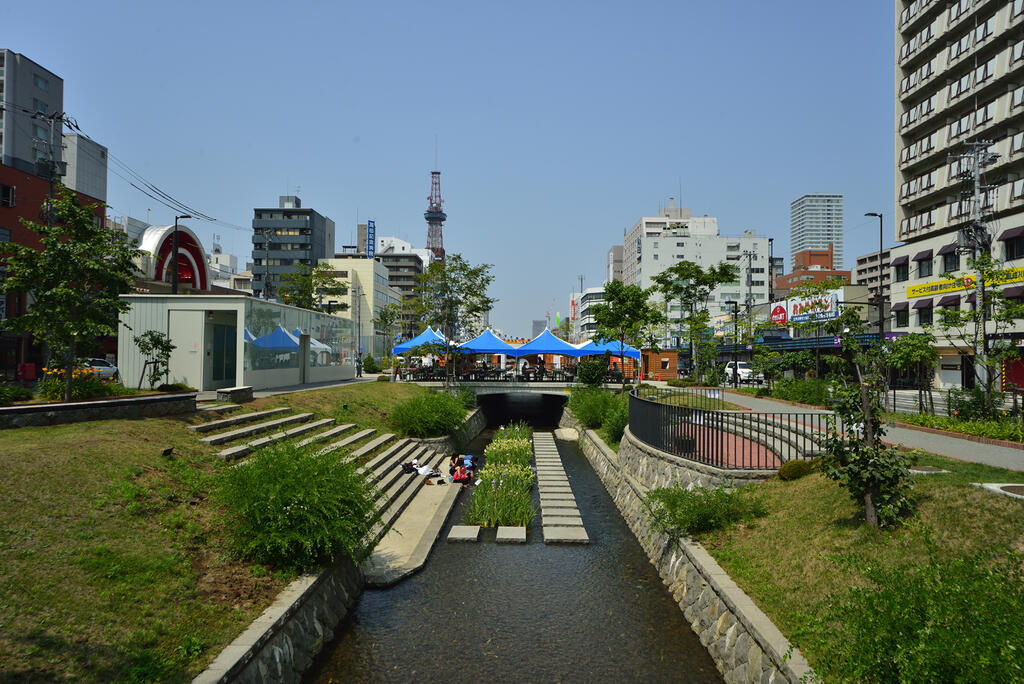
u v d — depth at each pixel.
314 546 8.63
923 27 39.97
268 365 24.16
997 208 31.78
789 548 8.23
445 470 19.77
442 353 35.03
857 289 44.25
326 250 100.19
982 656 3.74
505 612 9.44
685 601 9.36
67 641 5.44
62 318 12.40
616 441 20.81
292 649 7.31
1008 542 6.07
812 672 5.45
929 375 25.77
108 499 8.02
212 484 9.49
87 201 35.03
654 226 121.75
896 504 7.38
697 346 35.56
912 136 40.97
